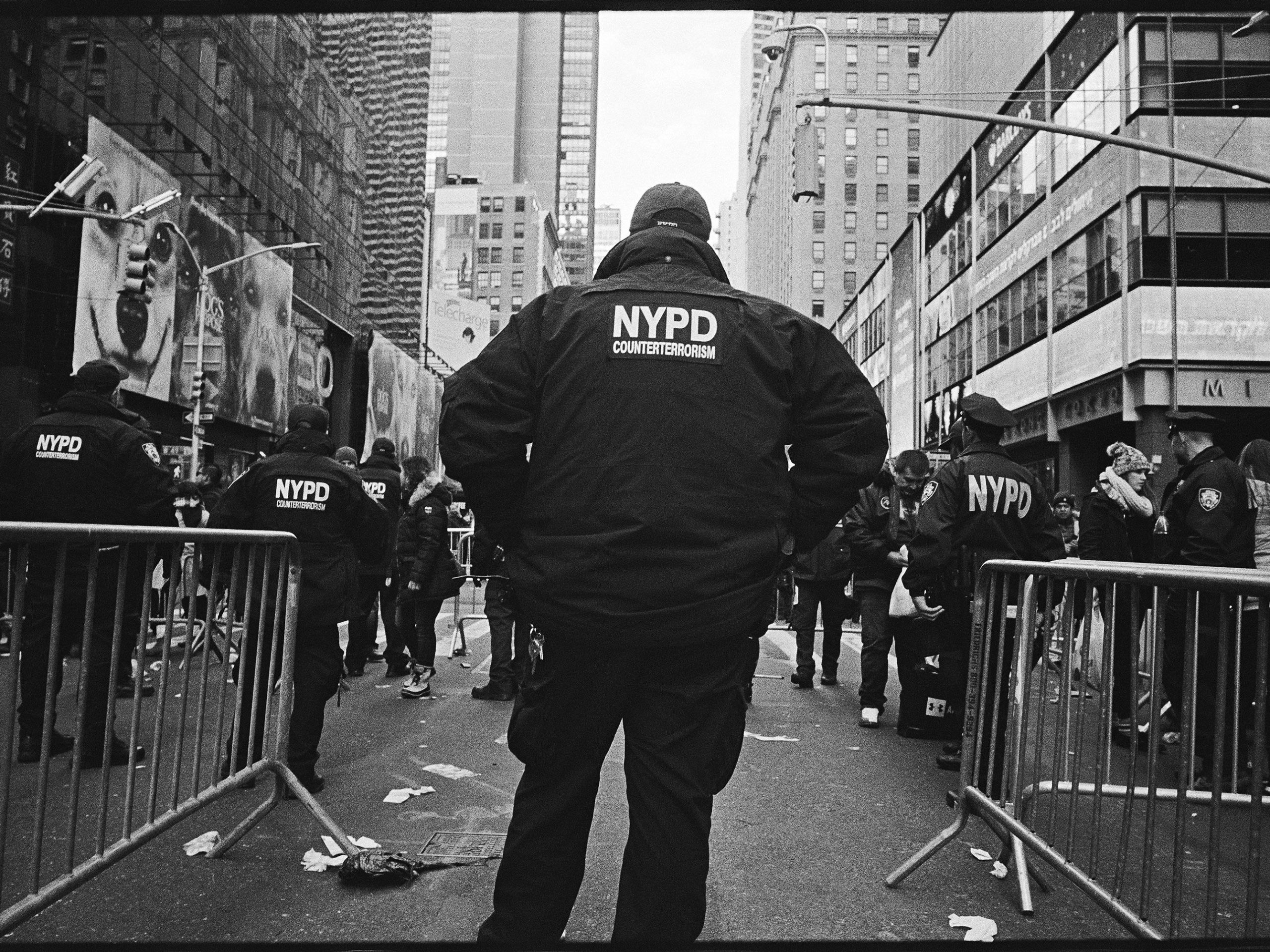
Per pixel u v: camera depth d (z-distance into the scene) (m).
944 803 4.70
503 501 2.48
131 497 5.33
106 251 23.58
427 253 73.00
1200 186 23.88
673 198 2.67
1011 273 33.19
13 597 2.40
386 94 55.56
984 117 12.19
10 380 21.86
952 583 5.44
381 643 10.97
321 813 3.81
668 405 2.29
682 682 2.28
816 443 2.52
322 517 4.79
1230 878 3.51
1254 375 23.72
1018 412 32.75
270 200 37.03
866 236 93.00
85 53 24.62
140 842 2.92
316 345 42.31
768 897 3.37
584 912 3.19
